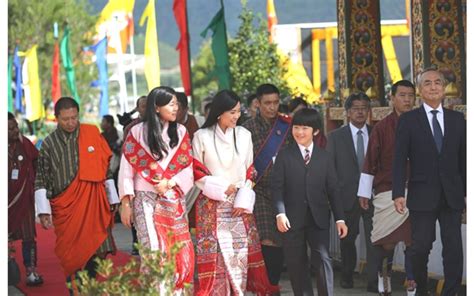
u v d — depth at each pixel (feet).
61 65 137.08
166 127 26.71
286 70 84.17
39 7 133.90
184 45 68.69
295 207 27.04
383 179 30.81
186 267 26.40
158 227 26.40
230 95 27.09
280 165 27.17
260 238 30.35
